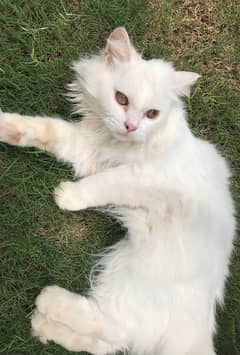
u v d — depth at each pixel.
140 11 0.76
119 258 0.69
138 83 0.60
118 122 0.61
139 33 0.76
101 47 0.74
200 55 0.79
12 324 0.70
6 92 0.70
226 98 0.79
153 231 0.66
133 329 0.65
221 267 0.68
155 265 0.65
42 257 0.71
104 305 0.66
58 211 0.71
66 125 0.68
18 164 0.70
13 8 0.71
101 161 0.69
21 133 0.65
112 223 0.73
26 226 0.71
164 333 0.65
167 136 0.64
